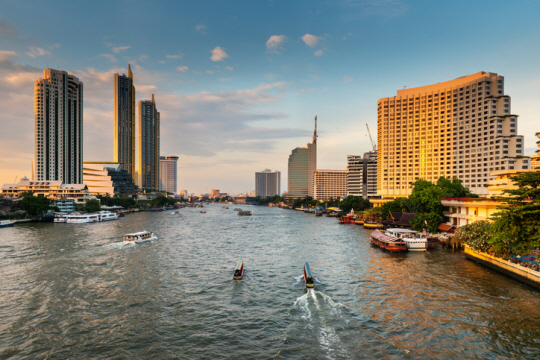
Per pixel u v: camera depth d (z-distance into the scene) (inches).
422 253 3501.5
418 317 1792.6
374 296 2123.5
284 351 1456.7
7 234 4916.3
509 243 2507.4
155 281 2481.5
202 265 3002.0
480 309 1881.2
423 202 4805.6
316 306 1969.7
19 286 2326.5
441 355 1413.6
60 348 1491.1
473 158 7214.6
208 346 1513.3
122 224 6796.3
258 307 1972.2
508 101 6894.7
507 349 1459.2
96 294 2182.6
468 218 3993.6
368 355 1418.6
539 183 2233.0
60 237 4613.7
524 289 2210.9
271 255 3484.3
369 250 3737.7
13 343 1530.5
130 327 1705.2
